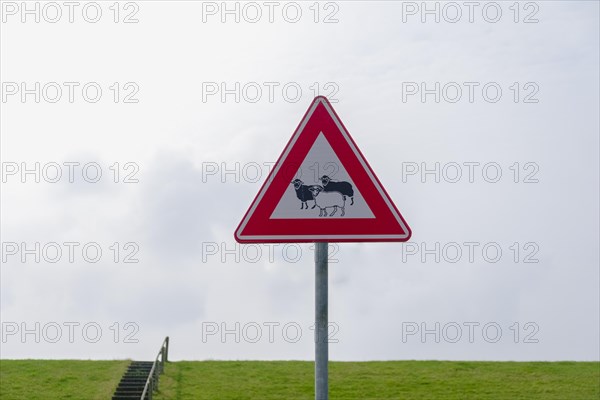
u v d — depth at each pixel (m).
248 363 30.72
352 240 5.16
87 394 24.69
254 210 5.14
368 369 29.69
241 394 25.30
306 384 27.03
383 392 25.69
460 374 28.64
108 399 23.69
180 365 29.86
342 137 5.21
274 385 26.75
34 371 28.22
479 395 25.25
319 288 5.02
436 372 29.00
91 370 28.47
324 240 5.14
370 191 5.19
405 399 24.67
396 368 29.89
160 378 27.19
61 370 28.44
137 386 25.12
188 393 25.17
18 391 25.06
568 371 29.16
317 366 4.88
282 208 5.14
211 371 28.86
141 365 29.08
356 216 5.18
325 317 4.96
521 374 28.58
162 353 28.17
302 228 5.14
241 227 5.13
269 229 5.12
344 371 29.27
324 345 4.91
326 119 5.22
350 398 24.81
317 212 5.16
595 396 25.03
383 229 5.18
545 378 27.88
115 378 27.05
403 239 5.18
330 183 5.18
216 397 24.78
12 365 29.30
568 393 25.50
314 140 5.20
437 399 24.67
